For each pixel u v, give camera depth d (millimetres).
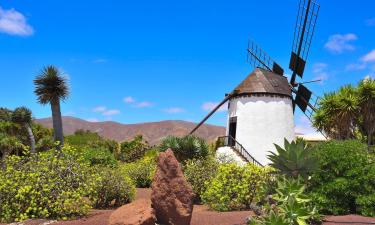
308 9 31062
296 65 31859
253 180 13148
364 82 22672
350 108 22297
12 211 11195
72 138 52250
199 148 23375
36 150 37688
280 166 10211
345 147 11430
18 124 38156
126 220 8211
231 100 29453
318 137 33469
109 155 23438
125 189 14406
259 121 27406
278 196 8891
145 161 25031
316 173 11297
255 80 28422
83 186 12242
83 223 10258
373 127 22719
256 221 8086
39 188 11383
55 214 11375
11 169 11555
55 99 25016
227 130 29516
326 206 10961
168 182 8875
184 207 8805
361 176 10906
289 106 28406
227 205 13078
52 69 25141
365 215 10695
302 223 7926
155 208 8867
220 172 13773
